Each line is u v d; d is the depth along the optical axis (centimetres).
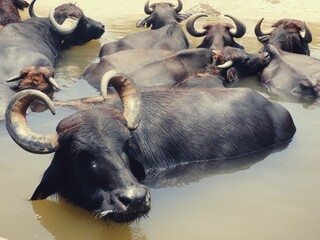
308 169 466
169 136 463
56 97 587
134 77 620
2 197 421
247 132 489
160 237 388
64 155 407
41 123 512
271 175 457
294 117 557
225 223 402
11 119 404
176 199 427
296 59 677
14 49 658
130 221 387
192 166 465
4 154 468
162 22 862
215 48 720
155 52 667
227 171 463
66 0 1085
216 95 498
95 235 393
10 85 604
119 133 404
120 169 392
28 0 1076
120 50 719
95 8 1034
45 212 411
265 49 700
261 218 407
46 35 759
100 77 630
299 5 1083
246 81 669
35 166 454
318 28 911
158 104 474
